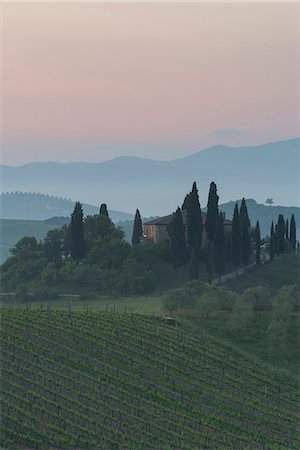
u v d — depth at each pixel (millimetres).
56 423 193875
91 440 188250
